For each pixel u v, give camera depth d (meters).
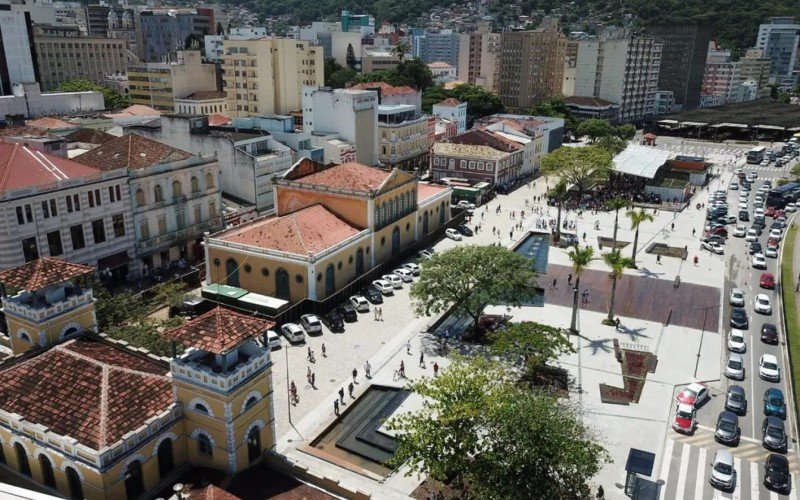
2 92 140.25
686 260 99.00
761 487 47.09
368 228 83.31
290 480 38.41
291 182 87.19
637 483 46.59
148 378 38.16
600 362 64.81
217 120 134.12
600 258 98.19
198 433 37.50
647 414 55.72
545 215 122.25
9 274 40.91
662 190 137.38
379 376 60.09
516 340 57.59
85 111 135.25
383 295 80.12
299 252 72.75
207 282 78.75
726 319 76.81
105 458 32.50
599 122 196.25
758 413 56.50
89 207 72.19
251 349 39.09
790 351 67.31
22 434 35.16
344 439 51.09
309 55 165.75
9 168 67.00
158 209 81.19
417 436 42.19
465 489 45.31
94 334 43.09
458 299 67.75
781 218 120.56
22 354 40.12
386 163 143.38
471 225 113.56
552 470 40.38
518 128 159.00
